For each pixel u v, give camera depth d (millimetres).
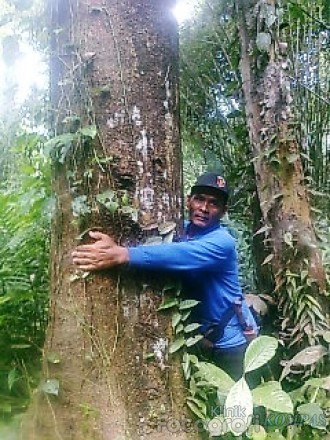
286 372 2869
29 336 3064
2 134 4301
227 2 5293
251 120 3646
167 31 2492
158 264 2326
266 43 3547
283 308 3459
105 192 2312
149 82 2416
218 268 2736
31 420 2332
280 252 3455
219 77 5801
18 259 3195
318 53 5801
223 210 2951
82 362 2301
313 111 5762
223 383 2295
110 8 2373
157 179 2416
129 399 2287
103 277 2305
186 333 2469
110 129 2340
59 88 2406
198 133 5980
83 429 2246
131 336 2324
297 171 3504
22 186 3279
